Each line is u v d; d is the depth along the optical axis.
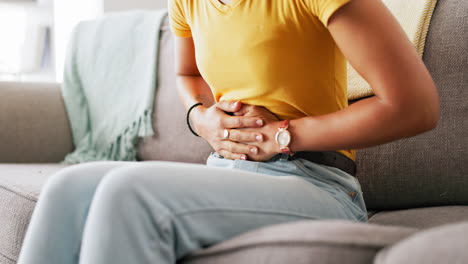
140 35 1.98
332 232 0.60
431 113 0.81
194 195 0.71
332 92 0.94
